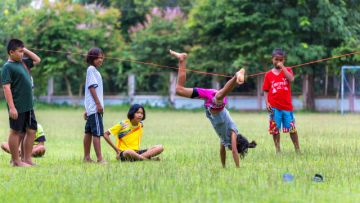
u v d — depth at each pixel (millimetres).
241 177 11680
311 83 54125
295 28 50781
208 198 9523
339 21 48844
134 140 15656
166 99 61750
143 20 67625
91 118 14992
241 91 59719
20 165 14273
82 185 10938
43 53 57156
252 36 51062
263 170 12734
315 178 11367
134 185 10805
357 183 11031
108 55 59031
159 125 31719
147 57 58781
